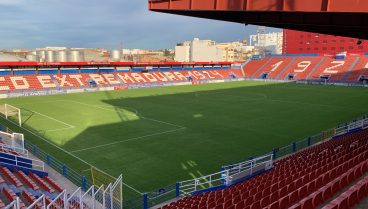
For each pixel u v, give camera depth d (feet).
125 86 238.89
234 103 159.74
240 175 53.72
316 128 103.30
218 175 62.85
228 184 51.34
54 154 75.31
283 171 48.98
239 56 510.99
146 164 68.90
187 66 327.67
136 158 72.84
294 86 253.24
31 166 61.52
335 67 290.56
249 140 88.63
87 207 43.29
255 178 49.67
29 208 26.18
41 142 85.76
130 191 55.01
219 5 44.88
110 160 71.41
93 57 385.29
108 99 175.94
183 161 70.90
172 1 50.47
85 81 244.63
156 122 112.37
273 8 39.63
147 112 132.98
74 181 57.57
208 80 301.22
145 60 431.02
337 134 92.68
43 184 48.34
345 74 273.54
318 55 322.14
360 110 136.98
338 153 54.54
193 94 200.34
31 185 46.06
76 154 75.56
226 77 335.67
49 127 104.22
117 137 91.45
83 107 146.61
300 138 90.68
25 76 221.25
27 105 152.56
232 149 80.07
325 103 158.81
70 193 51.37
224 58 462.19
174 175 62.69
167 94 200.85
